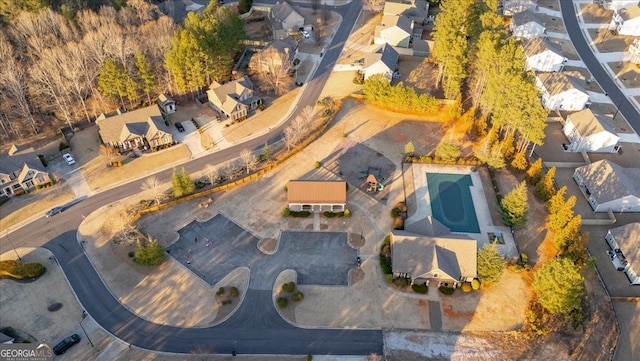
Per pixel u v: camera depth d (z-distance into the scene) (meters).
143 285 75.62
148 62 109.62
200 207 88.81
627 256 77.94
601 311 73.06
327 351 67.00
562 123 110.12
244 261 79.44
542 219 86.75
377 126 108.75
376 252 80.94
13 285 75.56
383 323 70.50
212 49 114.81
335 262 79.19
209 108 114.62
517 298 73.88
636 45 128.88
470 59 112.31
